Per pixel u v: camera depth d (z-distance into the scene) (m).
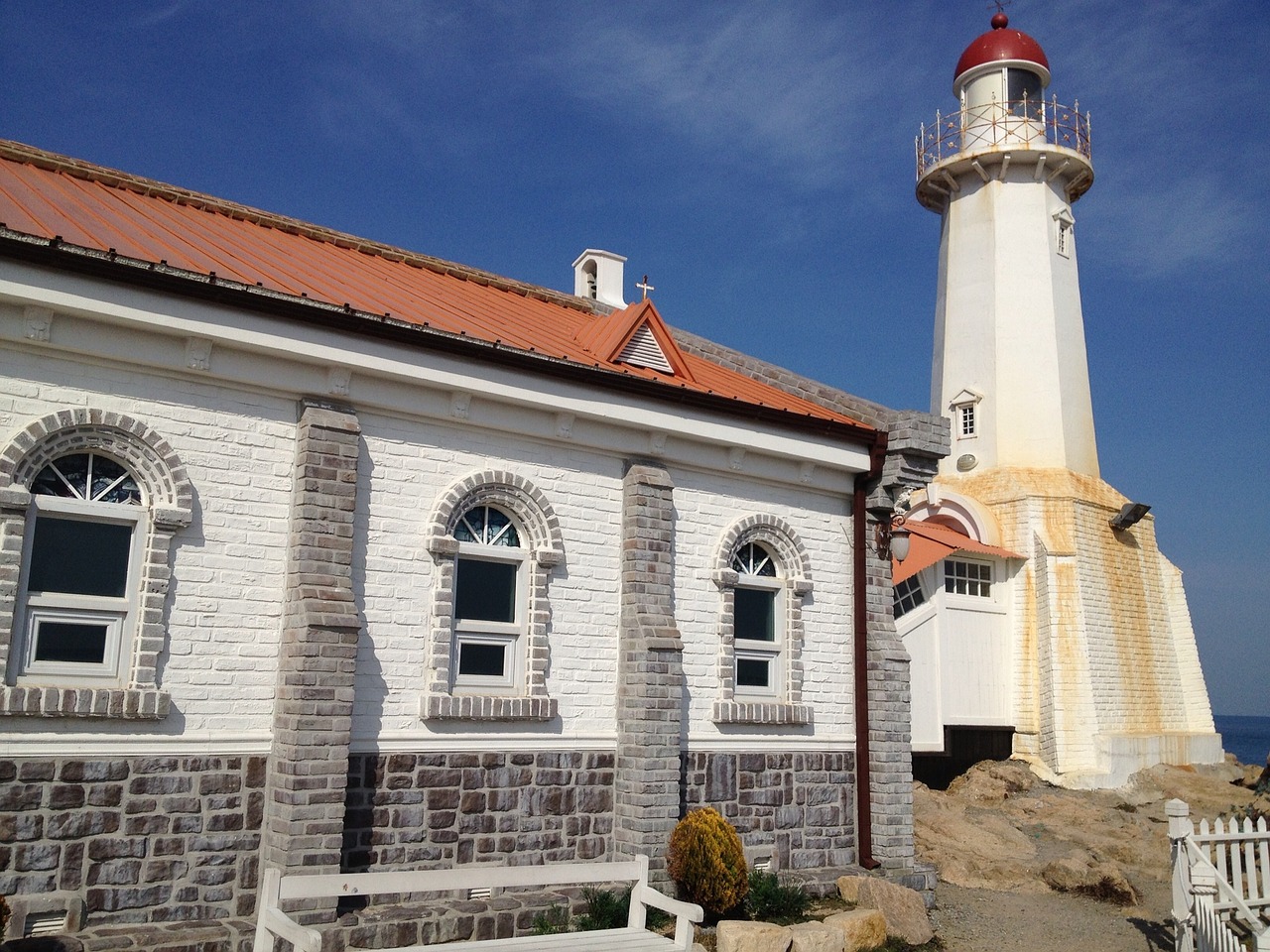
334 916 9.18
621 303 19.88
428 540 10.56
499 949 7.97
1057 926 12.60
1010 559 23.61
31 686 8.45
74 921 8.34
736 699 12.88
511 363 10.88
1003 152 26.48
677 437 12.43
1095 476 25.84
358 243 14.96
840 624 13.84
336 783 9.32
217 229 12.79
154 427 9.26
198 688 9.21
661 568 12.06
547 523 11.42
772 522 13.33
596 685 11.62
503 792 10.73
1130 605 24.36
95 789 8.60
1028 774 21.55
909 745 13.75
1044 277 26.28
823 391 15.00
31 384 8.71
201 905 8.96
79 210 10.87
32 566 8.66
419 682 10.38
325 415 9.97
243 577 9.57
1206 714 25.31
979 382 26.11
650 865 11.07
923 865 13.58
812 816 13.05
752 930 9.95
